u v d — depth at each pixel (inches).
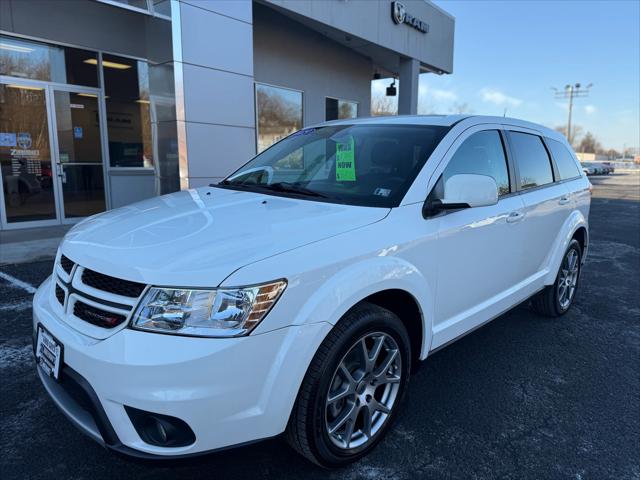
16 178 326.0
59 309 91.3
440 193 113.1
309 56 472.4
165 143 305.6
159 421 74.2
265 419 79.7
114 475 93.6
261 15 414.6
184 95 291.1
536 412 119.5
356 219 98.3
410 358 107.3
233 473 95.0
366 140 130.1
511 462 100.3
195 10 290.7
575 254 189.5
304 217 98.0
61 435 105.3
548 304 181.0
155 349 74.0
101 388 76.1
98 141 363.9
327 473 95.6
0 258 244.4
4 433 105.3
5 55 312.5
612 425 114.7
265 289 78.6
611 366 146.4
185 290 76.1
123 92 370.6
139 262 80.7
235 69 316.2
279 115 450.9
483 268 127.6
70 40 333.1
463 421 114.7
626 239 379.2
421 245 104.7
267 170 140.9
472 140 129.8
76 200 357.4
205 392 74.3
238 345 76.0
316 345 83.7
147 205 119.7
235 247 83.4
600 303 209.2
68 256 93.2
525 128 160.6
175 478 93.2
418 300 104.4
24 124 326.0
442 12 570.9
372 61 556.4
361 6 436.8
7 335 154.0
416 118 137.5
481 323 132.0
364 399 97.2
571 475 97.0
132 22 362.0
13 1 304.5
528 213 146.2
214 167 311.9
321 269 85.4
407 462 99.4
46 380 92.5
